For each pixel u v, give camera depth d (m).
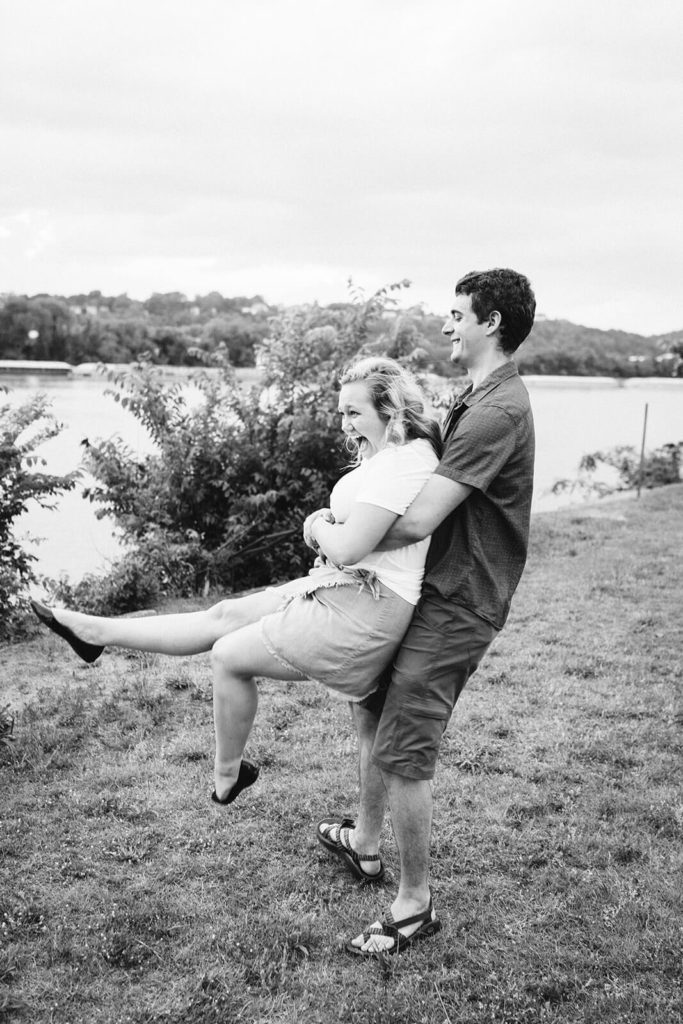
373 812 3.41
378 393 2.97
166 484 9.31
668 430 31.19
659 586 8.71
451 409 3.02
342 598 2.96
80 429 17.48
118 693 5.48
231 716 3.16
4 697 5.59
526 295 2.94
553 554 10.33
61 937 3.07
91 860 3.56
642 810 4.05
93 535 11.77
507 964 2.98
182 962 2.97
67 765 4.45
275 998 2.82
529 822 3.91
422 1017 2.74
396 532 2.84
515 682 5.84
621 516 13.47
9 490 7.76
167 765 4.45
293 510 9.55
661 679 5.96
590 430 30.78
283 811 3.98
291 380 9.92
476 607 2.86
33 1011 2.73
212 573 9.09
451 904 3.33
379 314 10.59
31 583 9.05
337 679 2.97
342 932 3.17
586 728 5.04
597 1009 2.78
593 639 6.87
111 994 2.82
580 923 3.21
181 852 3.64
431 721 2.90
